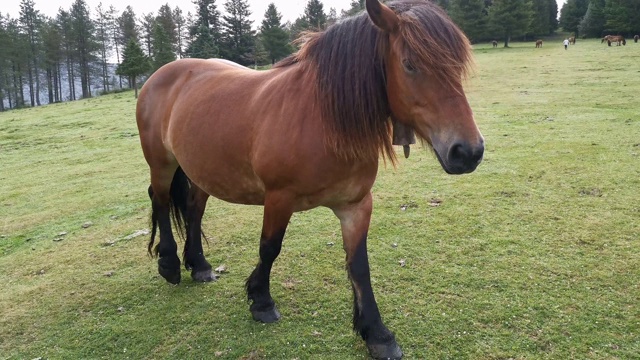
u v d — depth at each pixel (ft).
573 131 22.43
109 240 13.00
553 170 16.10
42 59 144.97
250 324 8.05
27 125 49.96
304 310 8.38
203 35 107.65
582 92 36.83
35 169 26.40
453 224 11.94
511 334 7.22
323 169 6.28
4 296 9.92
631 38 132.87
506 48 114.83
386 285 9.01
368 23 5.90
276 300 8.76
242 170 7.37
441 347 7.04
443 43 5.05
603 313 7.61
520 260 9.68
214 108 7.79
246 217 14.17
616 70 51.60
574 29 164.96
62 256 12.09
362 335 7.01
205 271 9.92
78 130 42.27
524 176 15.70
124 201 17.44
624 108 28.02
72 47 146.82
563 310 7.75
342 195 6.60
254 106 7.08
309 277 9.62
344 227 7.09
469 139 5.04
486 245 10.54
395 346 6.89
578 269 9.13
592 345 6.84
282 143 6.40
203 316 8.45
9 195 20.40
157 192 9.87
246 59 114.11
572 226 11.24
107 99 80.59
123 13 166.40
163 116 9.25
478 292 8.53
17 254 12.69
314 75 6.31
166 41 107.24
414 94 5.31
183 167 8.61
